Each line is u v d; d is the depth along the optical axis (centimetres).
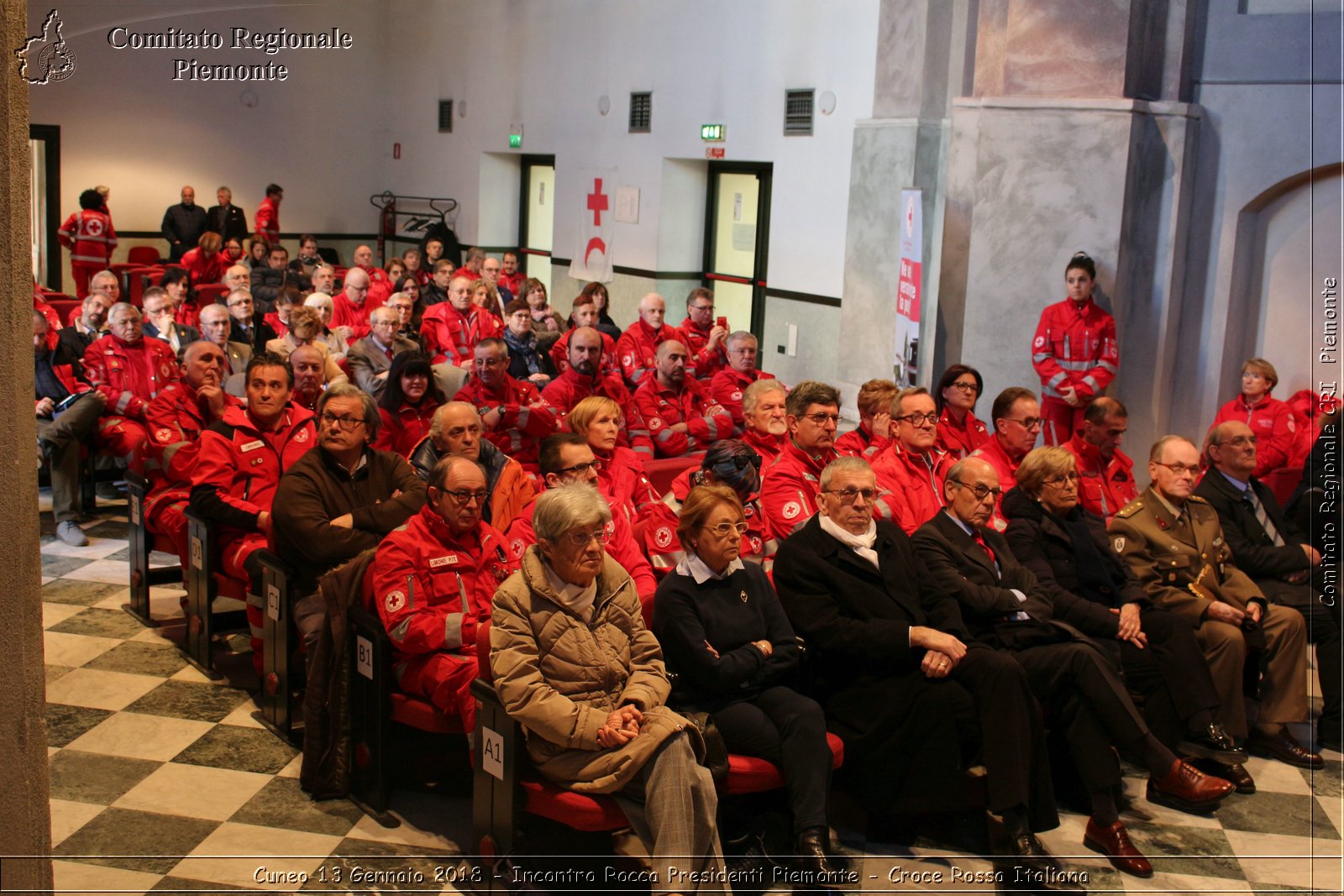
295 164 1605
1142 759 378
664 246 1202
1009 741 339
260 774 375
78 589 548
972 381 532
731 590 344
